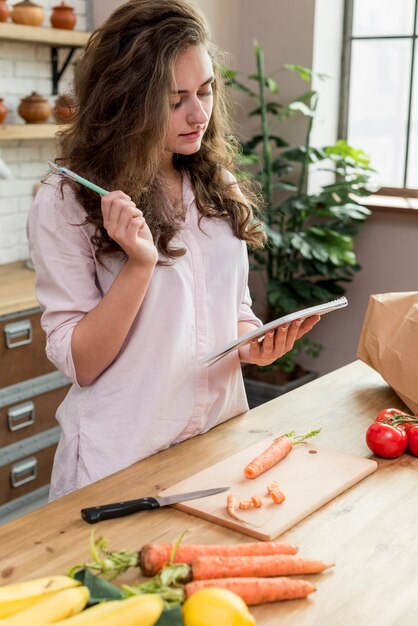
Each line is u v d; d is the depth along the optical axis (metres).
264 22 3.79
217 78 1.61
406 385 1.62
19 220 3.30
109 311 1.37
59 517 1.19
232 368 1.61
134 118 1.39
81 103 1.47
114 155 1.44
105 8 3.42
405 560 1.09
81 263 1.44
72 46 3.25
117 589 0.91
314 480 1.29
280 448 1.36
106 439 1.49
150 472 1.36
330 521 1.19
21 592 0.88
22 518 1.19
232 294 1.60
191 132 1.44
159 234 1.47
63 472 1.53
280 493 1.21
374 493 1.29
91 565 0.95
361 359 1.74
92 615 0.82
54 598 0.86
